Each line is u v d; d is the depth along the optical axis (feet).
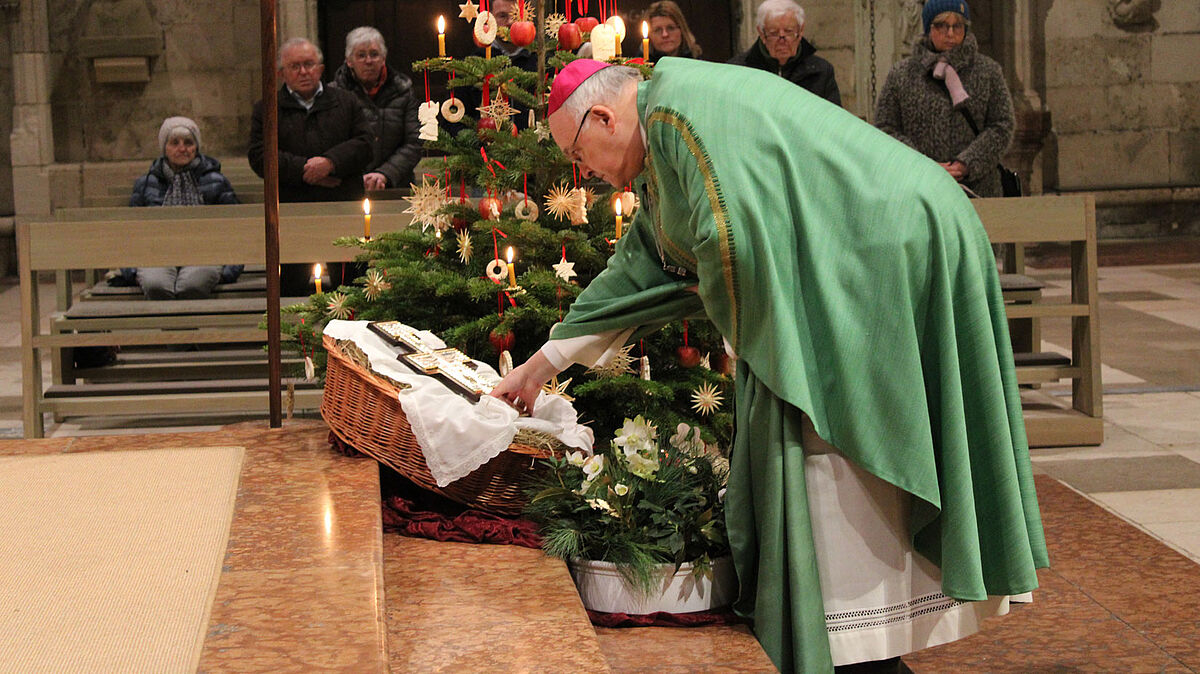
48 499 8.51
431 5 37.42
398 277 11.10
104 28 36.68
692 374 11.34
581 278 11.57
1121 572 11.25
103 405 16.70
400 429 9.27
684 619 8.70
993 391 8.09
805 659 8.04
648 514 8.93
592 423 11.12
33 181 36.52
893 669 8.61
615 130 8.42
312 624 6.27
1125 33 39.27
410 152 22.63
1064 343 23.94
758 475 8.36
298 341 11.88
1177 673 9.18
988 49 39.86
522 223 10.74
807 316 7.95
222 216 19.49
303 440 10.20
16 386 21.42
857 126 8.11
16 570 7.07
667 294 8.79
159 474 9.17
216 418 18.54
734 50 37.27
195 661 5.83
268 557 7.32
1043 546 8.41
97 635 6.13
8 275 37.14
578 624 7.49
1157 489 14.20
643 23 11.23
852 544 8.22
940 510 8.05
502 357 10.61
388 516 9.34
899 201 7.82
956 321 8.09
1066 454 16.02
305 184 21.57
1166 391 19.39
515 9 18.29
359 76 22.63
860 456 7.91
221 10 36.88
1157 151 39.81
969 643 9.91
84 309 17.19
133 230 16.07
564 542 8.64
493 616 7.63
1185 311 26.50
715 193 7.80
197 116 37.29
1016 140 38.81
